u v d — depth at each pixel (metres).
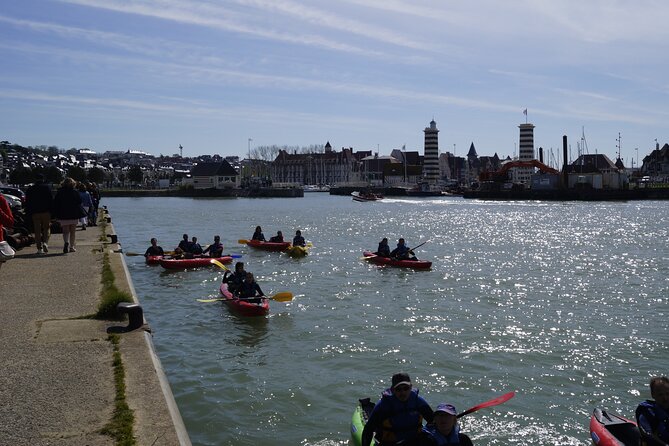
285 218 75.94
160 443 6.75
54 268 17.09
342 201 136.38
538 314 21.31
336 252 39.34
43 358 9.42
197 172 169.12
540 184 134.38
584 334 18.64
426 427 8.97
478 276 29.64
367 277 29.09
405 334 18.52
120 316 11.75
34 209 19.73
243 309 20.28
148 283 26.55
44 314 11.91
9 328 10.96
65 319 11.55
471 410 10.12
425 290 25.75
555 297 24.41
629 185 141.88
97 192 36.38
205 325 19.27
